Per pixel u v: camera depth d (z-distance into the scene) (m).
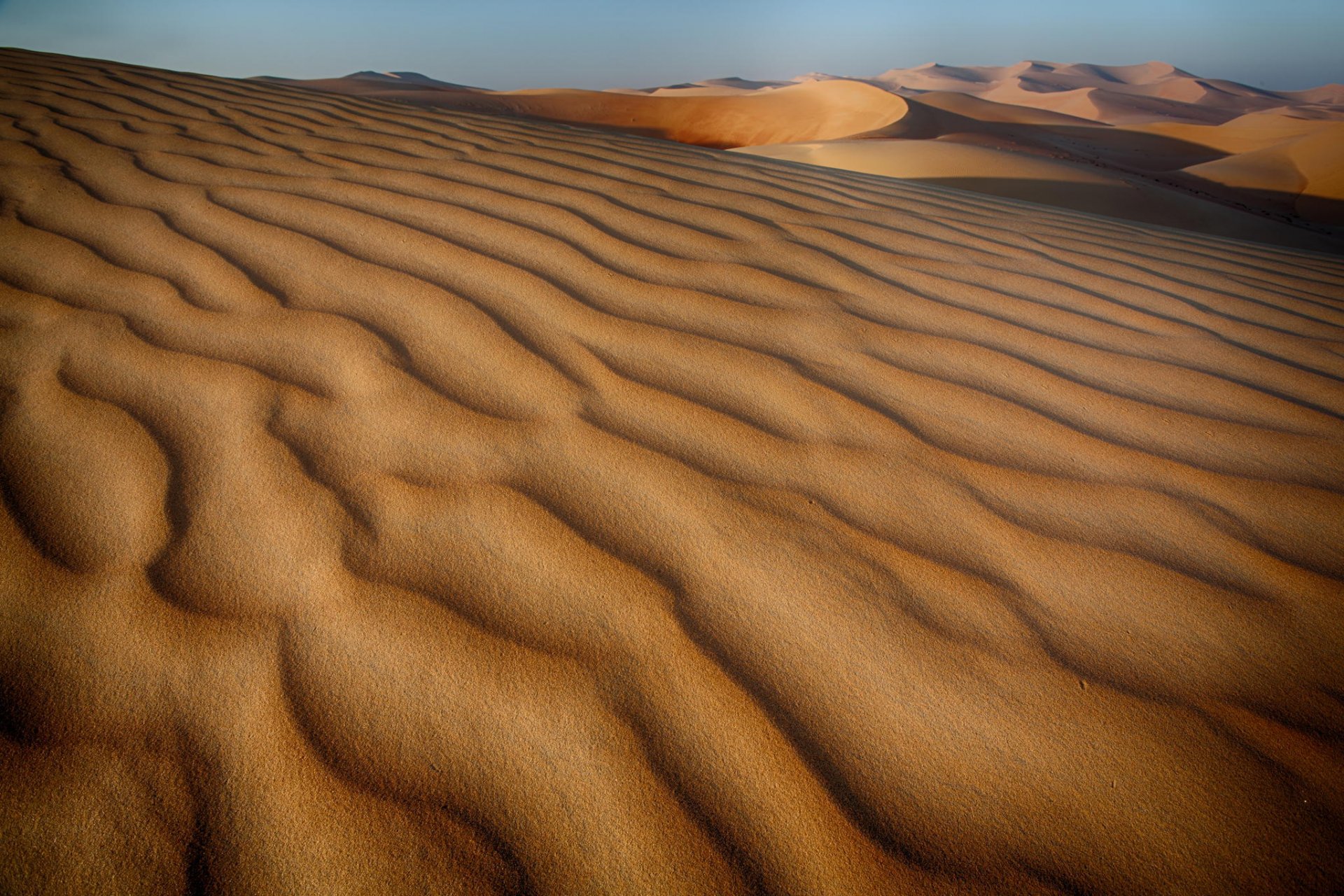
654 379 0.83
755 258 1.15
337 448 0.71
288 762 0.49
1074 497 0.71
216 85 2.40
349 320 0.89
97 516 0.63
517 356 0.85
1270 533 0.68
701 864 0.46
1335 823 0.48
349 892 0.44
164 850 0.45
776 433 0.76
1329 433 0.82
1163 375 0.92
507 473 0.69
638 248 1.14
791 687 0.54
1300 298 1.22
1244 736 0.52
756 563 0.63
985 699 0.54
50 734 0.50
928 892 0.45
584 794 0.48
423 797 0.48
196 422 0.73
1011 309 1.06
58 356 0.80
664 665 0.55
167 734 0.50
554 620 0.58
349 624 0.57
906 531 0.66
